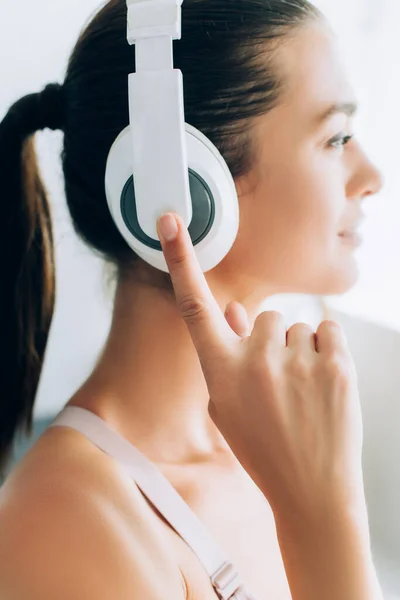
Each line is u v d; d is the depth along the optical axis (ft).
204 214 1.69
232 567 1.96
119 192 1.70
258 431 1.56
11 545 1.68
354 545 1.50
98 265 3.07
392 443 3.68
